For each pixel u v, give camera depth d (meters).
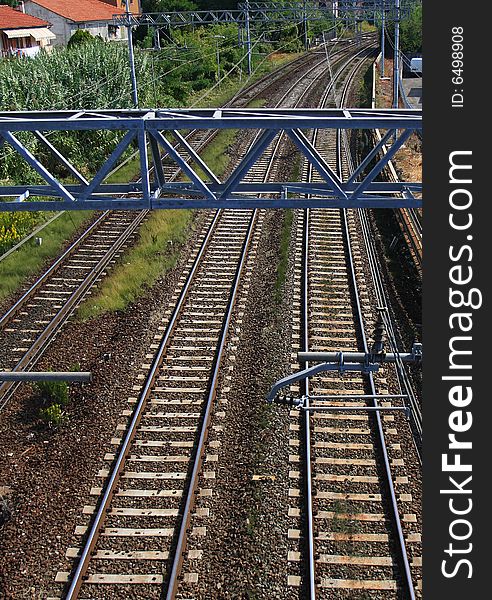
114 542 8.64
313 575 8.08
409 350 12.88
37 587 8.08
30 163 7.38
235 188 8.30
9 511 9.05
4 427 10.77
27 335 13.39
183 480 9.62
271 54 52.81
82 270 16.03
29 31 47.41
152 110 7.79
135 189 8.99
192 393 11.47
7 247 16.83
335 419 10.74
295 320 13.59
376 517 8.95
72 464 9.94
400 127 6.99
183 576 8.18
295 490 9.36
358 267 15.84
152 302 14.52
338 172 23.02
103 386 11.62
